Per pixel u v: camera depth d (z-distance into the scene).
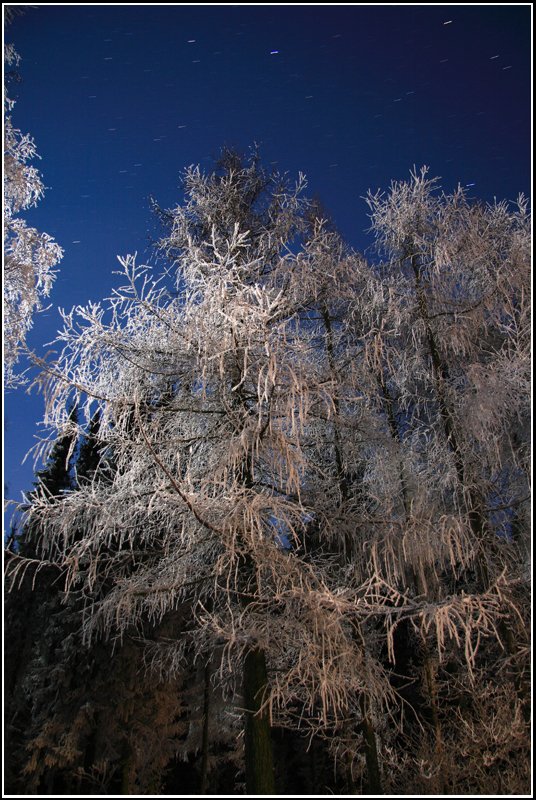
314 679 5.71
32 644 15.87
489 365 6.69
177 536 6.54
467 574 7.34
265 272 7.45
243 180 8.04
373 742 6.70
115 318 6.25
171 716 14.48
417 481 7.07
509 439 6.60
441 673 8.58
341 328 8.24
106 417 6.00
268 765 5.62
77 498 6.02
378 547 6.54
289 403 5.43
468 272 7.39
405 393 7.74
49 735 12.90
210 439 6.66
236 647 5.82
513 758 6.57
